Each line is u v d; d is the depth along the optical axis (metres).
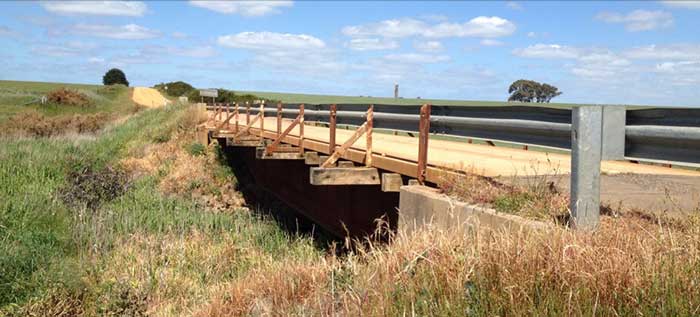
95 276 10.46
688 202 6.25
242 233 14.77
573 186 5.13
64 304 9.23
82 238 13.03
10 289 9.74
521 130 6.64
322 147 13.38
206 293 9.45
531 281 4.12
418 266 4.89
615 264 4.00
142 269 10.92
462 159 10.59
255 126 24.53
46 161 22.36
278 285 6.69
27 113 45.53
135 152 28.16
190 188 22.94
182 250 12.35
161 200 18.42
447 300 4.29
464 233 5.44
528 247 4.50
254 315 6.29
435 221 6.66
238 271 11.13
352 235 12.77
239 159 25.92
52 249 11.88
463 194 6.76
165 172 24.78
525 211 5.74
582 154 5.05
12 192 17.38
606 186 7.32
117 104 76.94
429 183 8.26
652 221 5.28
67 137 33.31
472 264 4.50
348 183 10.38
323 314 5.29
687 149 4.62
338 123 12.68
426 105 8.28
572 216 5.11
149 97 88.56
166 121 33.84
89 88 98.94
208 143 27.47
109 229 13.85
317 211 15.36
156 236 13.75
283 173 18.86
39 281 10.07
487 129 7.39
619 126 5.11
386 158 9.88
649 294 3.76
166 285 10.16
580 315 3.74
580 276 3.99
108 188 18.75
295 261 9.72
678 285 3.78
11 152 23.48
